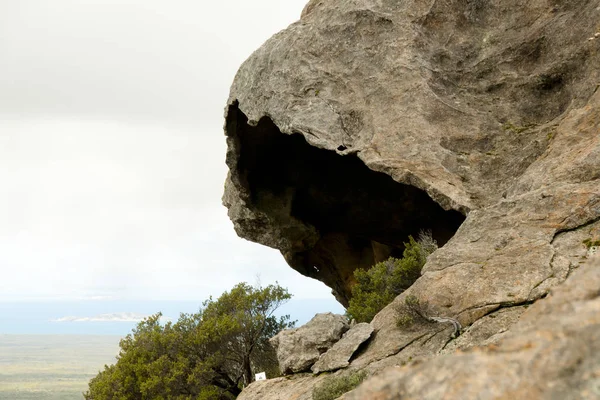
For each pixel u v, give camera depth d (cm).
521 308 1052
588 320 360
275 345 1578
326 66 2231
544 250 1158
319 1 2508
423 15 2081
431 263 1299
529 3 1962
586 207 1205
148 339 2353
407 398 385
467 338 1049
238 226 3216
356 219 2981
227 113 2683
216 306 2480
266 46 2483
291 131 2262
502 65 1947
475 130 1873
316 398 1105
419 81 1984
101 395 2181
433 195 1811
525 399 330
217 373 2248
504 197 1630
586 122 1520
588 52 1700
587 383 315
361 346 1282
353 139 2083
